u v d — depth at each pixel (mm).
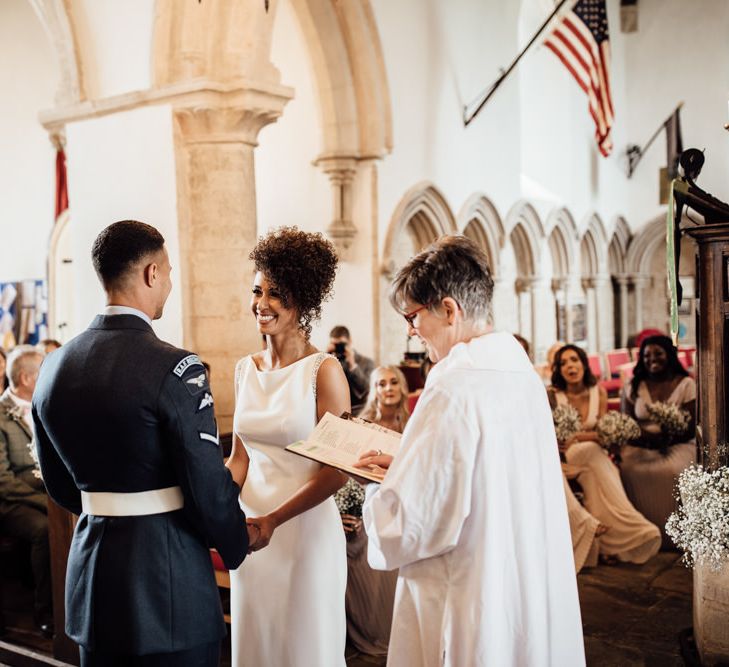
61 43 6094
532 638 1812
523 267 12367
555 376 6051
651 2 15117
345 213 8406
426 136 9281
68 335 10797
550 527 1906
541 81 13562
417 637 1889
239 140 5570
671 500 5434
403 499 1776
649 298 15797
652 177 15453
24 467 4633
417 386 8047
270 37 5621
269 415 2523
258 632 2537
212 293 5617
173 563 2098
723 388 3385
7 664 3883
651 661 3768
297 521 2523
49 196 10891
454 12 9828
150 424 2023
